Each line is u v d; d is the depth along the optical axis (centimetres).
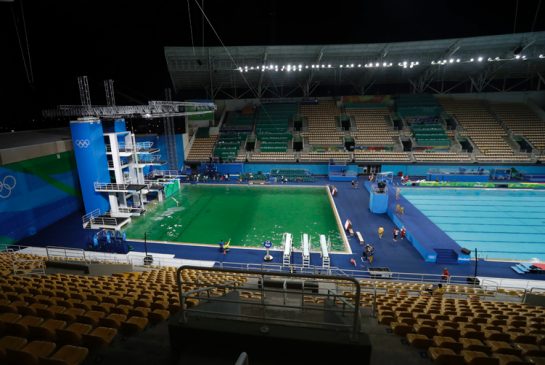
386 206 2706
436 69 4150
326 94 4888
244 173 3872
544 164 3612
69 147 2742
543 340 678
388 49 3691
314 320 598
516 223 2488
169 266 1814
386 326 706
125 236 2244
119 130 2772
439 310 927
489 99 4472
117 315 661
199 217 2706
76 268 1505
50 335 567
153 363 470
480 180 3503
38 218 2431
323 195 3272
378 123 4453
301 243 2197
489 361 525
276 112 4675
